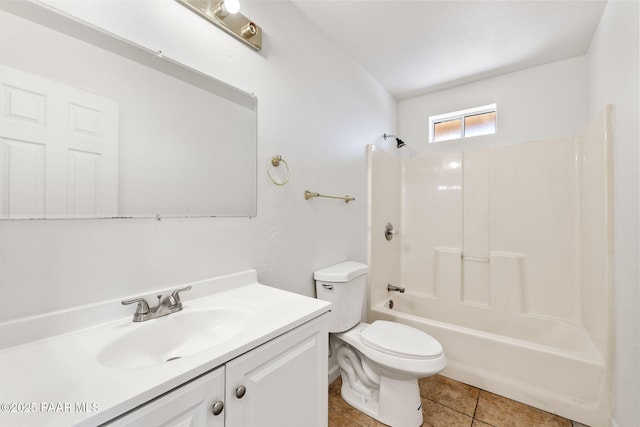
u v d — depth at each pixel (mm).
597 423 1433
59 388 538
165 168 1021
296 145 1592
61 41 792
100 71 864
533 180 2201
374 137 2457
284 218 1507
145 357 844
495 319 2258
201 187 1131
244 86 1304
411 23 1768
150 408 542
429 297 2570
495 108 2498
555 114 2240
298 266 1596
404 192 2830
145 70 969
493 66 2305
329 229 1854
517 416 1538
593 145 1735
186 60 1086
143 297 939
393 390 1471
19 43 729
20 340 710
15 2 724
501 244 2311
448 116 2758
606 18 1599
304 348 926
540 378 1592
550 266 2125
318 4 1602
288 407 866
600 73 1744
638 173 1176
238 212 1269
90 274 839
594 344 1665
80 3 829
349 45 1999
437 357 1368
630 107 1265
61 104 792
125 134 919
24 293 729
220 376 669
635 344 1190
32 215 742
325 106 1842
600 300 1574
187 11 1096
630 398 1232
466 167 2490
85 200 833
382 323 1730
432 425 1478
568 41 1966
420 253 2709
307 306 1006
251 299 1082
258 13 1375
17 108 725
